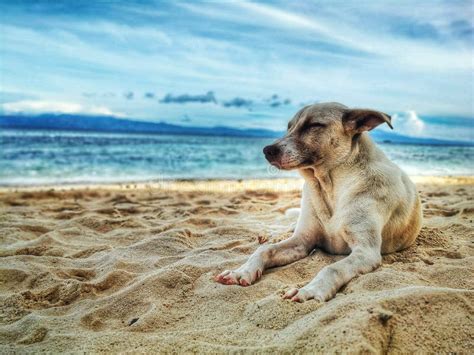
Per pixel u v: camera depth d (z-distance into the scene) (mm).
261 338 2740
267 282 3688
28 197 10180
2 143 30672
